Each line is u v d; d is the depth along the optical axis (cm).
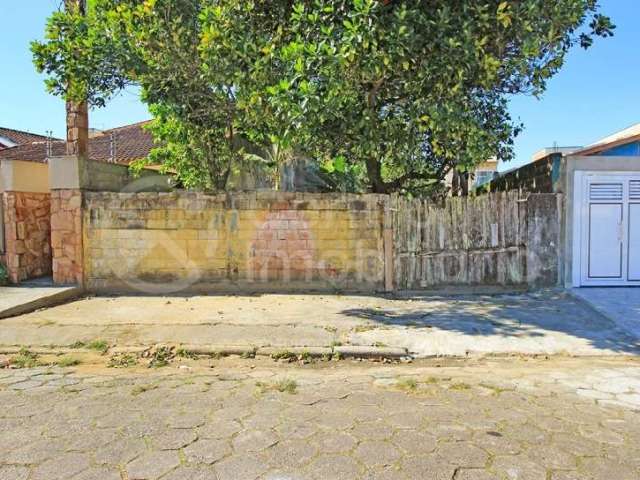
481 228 884
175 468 300
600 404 410
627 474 294
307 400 418
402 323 686
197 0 794
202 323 688
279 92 637
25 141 2516
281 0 739
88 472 296
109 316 733
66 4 916
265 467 302
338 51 636
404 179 1195
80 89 874
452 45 640
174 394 435
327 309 772
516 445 332
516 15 655
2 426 365
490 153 950
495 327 664
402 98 785
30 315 742
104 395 434
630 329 643
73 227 916
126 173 1089
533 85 818
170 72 848
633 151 1152
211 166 1197
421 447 328
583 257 877
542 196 878
